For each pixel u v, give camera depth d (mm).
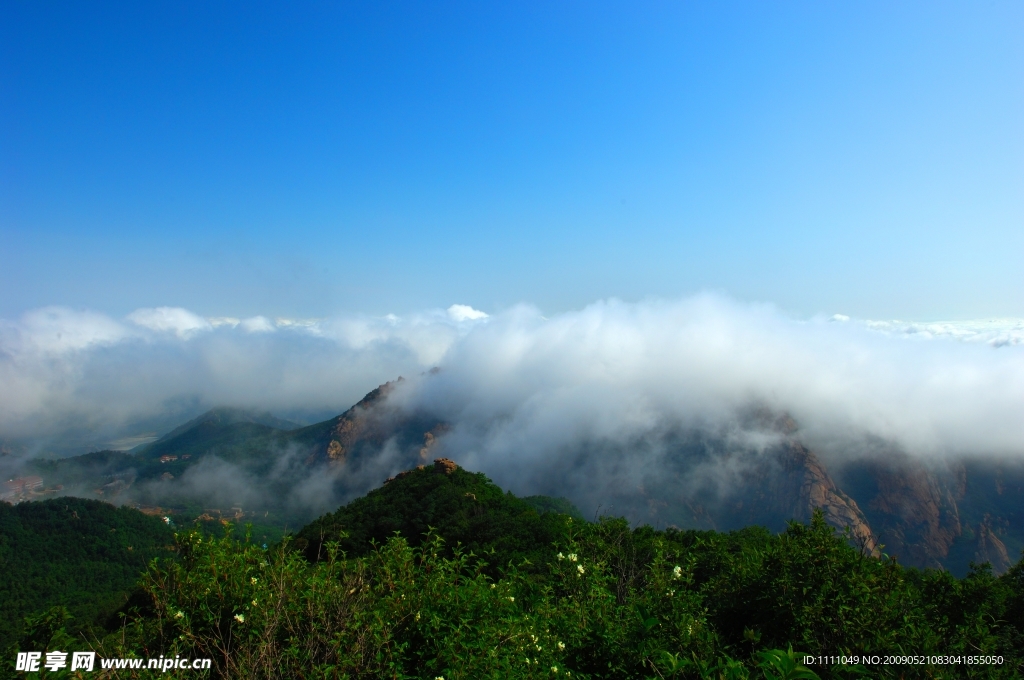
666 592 7684
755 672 6383
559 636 7121
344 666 5477
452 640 5934
